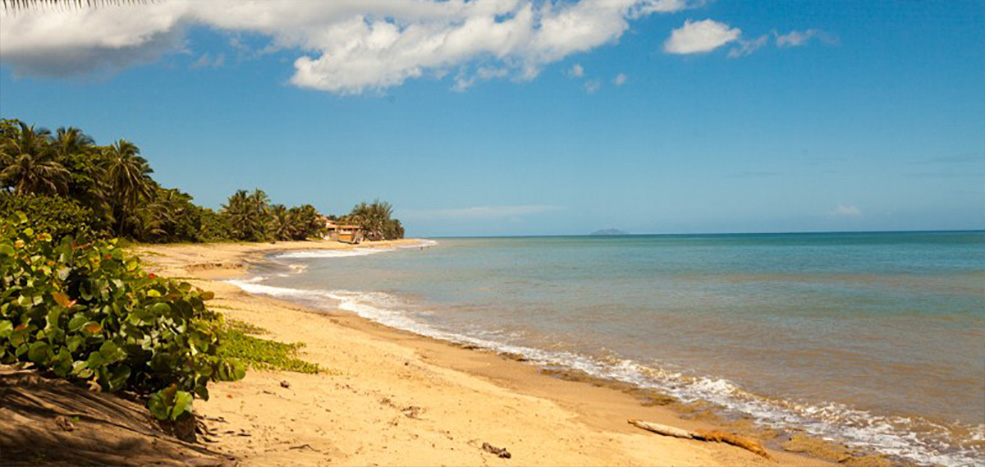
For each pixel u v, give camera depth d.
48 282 5.29
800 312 30.33
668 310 31.09
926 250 129.62
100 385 5.04
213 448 5.28
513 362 18.38
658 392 15.05
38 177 60.97
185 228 97.75
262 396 8.54
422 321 27.06
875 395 14.74
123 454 3.84
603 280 52.94
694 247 173.75
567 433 11.06
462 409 11.60
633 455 10.21
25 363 5.14
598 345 21.27
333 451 6.43
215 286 36.31
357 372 13.70
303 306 31.45
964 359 18.78
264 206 137.38
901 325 26.03
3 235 5.72
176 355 5.24
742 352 19.98
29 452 3.28
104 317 5.24
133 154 73.88
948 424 12.62
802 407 13.80
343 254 121.31
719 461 10.45
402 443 7.70
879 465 10.59
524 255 121.62
